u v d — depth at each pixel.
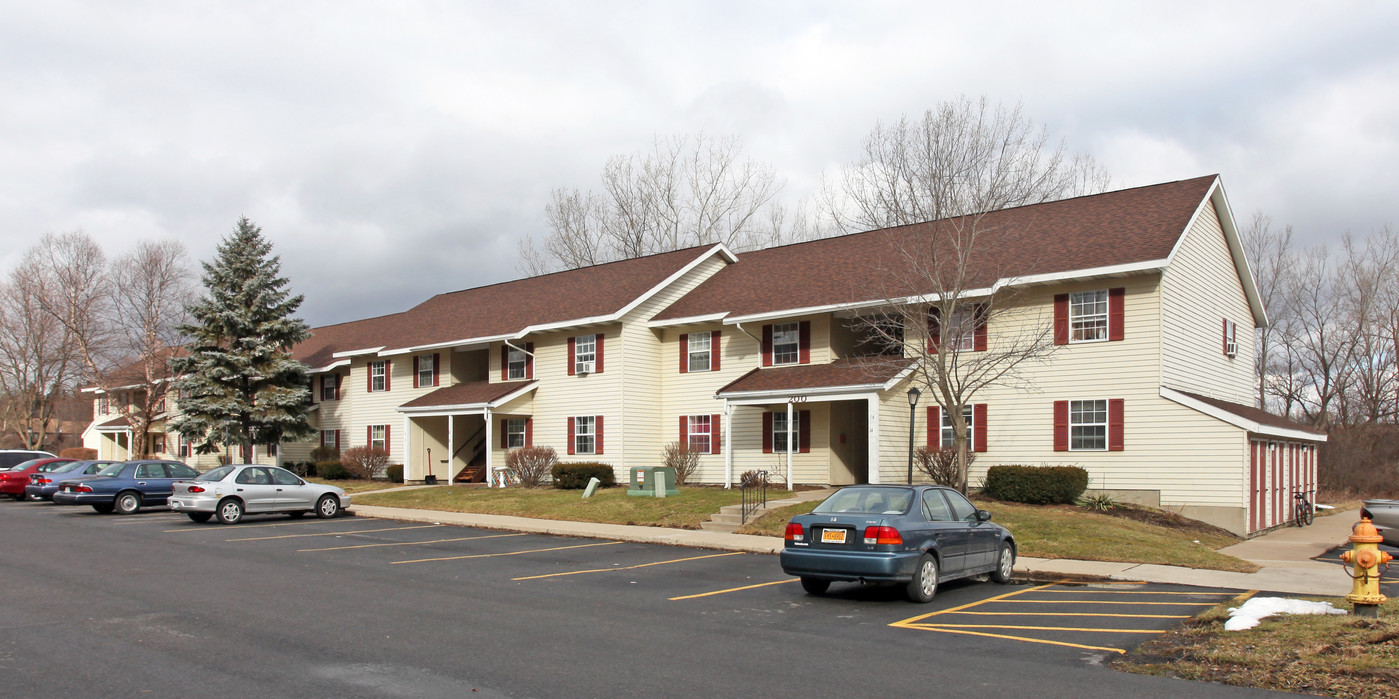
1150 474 22.89
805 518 12.81
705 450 31.39
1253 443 22.81
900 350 27.39
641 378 32.28
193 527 22.88
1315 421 51.19
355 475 40.66
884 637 9.98
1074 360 24.14
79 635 9.85
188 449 50.34
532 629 10.33
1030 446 24.69
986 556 14.12
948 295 22.95
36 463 34.47
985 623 10.85
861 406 30.23
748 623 10.82
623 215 55.47
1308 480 29.27
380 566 15.89
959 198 23.69
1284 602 10.92
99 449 58.22
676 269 33.56
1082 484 23.20
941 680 8.03
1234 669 8.34
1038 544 17.88
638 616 11.24
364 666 8.48
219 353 39.28
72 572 14.78
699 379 31.83
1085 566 15.90
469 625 10.54
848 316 27.95
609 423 31.80
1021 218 27.48
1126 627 10.52
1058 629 10.43
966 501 14.38
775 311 28.48
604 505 25.97
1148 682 7.97
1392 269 48.47
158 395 48.47
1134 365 23.23
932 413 26.22
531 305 36.81
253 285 40.22
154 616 10.97
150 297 48.19
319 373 46.00
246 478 24.53
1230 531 21.75
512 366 36.09
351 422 43.62
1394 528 21.58
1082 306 24.16
